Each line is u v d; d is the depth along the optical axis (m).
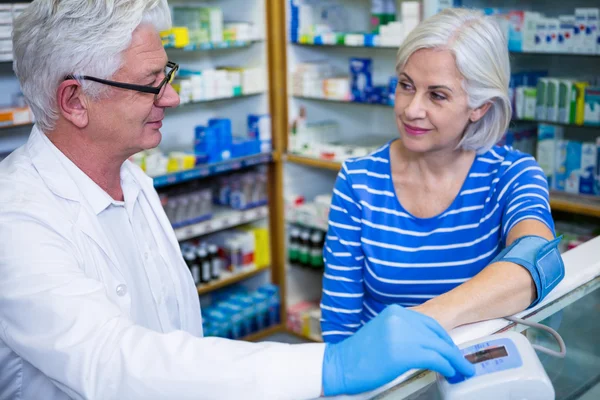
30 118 3.14
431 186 1.69
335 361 0.93
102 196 1.38
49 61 1.20
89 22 1.17
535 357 0.96
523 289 1.17
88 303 1.00
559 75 3.47
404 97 1.59
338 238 1.77
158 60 1.27
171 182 3.64
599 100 3.01
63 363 0.96
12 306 1.03
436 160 1.67
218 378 0.91
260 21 4.01
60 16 1.17
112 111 1.26
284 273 4.39
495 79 1.53
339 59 4.37
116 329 0.98
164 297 1.55
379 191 1.74
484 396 0.91
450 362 0.93
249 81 4.02
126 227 1.49
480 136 1.65
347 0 4.26
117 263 1.36
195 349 0.95
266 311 4.34
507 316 1.17
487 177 1.69
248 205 4.20
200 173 3.77
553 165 3.27
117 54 1.20
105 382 0.94
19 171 1.28
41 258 1.07
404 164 1.73
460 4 3.39
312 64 4.09
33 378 1.24
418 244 1.70
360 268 1.77
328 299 1.79
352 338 0.96
